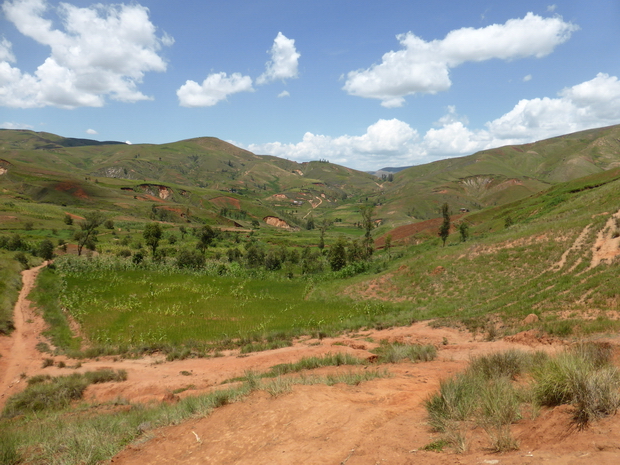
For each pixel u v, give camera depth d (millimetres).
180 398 12688
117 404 13148
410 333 20656
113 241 110312
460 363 12734
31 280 42594
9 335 25469
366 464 4129
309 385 8820
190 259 59375
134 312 30406
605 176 75938
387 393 7711
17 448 7758
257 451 5203
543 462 3182
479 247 36812
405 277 37719
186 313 30234
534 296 22656
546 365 5551
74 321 28453
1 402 15320
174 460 5695
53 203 178375
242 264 76438
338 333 23266
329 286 43594
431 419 5316
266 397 7766
